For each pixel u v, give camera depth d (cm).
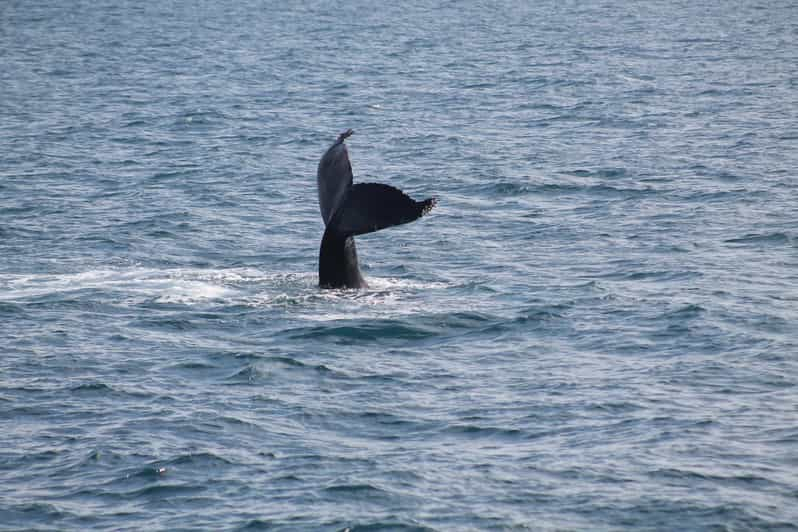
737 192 12356
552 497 5250
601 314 7975
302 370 6925
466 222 11325
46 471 5609
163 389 6656
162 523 5084
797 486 5312
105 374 6888
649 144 15725
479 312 7988
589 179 13375
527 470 5522
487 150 15562
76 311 8031
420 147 15938
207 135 17338
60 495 5362
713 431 5909
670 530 4950
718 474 5431
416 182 13525
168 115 19362
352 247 8325
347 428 6091
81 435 6009
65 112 19750
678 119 17912
